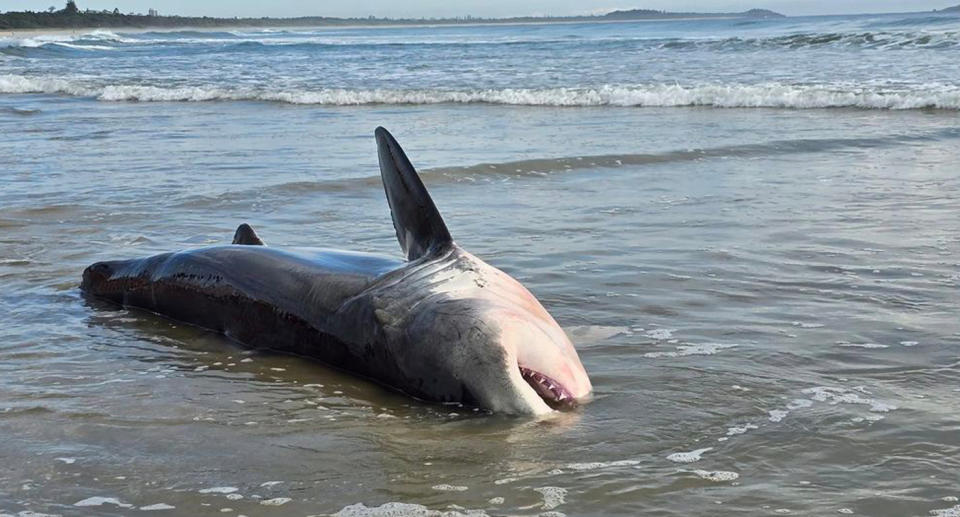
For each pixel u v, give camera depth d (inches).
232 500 145.1
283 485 150.2
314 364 210.8
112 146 590.2
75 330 242.4
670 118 682.8
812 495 139.1
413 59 1460.4
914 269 273.9
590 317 235.9
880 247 302.5
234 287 232.2
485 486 147.0
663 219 354.9
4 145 599.5
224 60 1635.1
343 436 170.1
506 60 1334.9
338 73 1210.0
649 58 1241.4
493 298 185.2
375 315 193.6
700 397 181.2
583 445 161.0
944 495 137.5
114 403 189.9
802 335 217.2
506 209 384.8
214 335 236.2
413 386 186.2
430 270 195.3
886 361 197.8
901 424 163.8
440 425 173.0
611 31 3991.1
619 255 299.7
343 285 208.2
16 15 5477.4
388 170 207.9
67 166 509.4
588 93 792.3
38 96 1027.3
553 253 304.8
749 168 473.4
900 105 697.0
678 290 257.8
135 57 1814.7
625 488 143.9
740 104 748.6
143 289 257.0
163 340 233.1
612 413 174.9
